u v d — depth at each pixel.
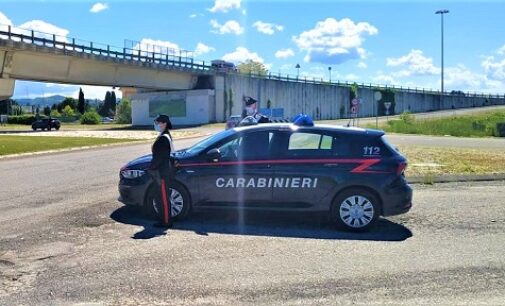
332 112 85.06
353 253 6.31
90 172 14.89
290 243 6.77
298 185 7.66
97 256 6.06
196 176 7.86
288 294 4.88
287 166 7.70
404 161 7.75
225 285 5.11
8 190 11.32
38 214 8.54
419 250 6.46
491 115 70.50
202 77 66.69
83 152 22.73
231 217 8.41
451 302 4.70
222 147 7.99
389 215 7.64
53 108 142.12
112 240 6.82
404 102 98.75
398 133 39.19
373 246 6.67
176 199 7.94
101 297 4.78
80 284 5.11
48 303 4.64
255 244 6.70
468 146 23.70
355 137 7.81
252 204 7.79
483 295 4.88
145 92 69.62
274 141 7.88
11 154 21.27
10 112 116.31
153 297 4.78
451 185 12.03
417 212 8.84
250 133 7.95
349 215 7.60
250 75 69.94
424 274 5.48
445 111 93.62
